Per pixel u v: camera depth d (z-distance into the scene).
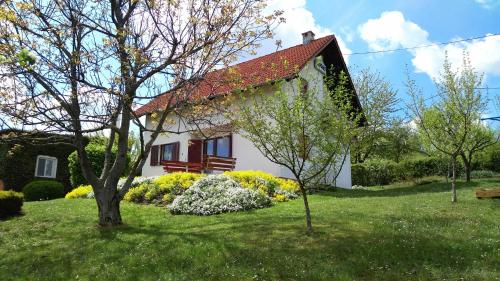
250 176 17.89
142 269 8.30
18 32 10.07
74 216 13.10
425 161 29.98
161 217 13.30
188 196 14.97
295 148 9.87
